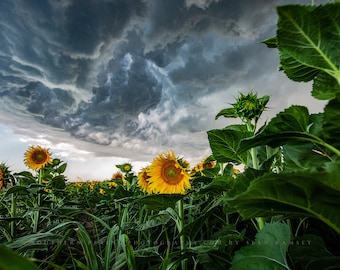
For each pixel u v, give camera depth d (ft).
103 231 15.34
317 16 3.70
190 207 11.30
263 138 5.19
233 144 7.71
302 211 3.67
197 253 7.36
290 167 6.66
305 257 5.47
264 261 5.53
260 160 9.76
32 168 20.66
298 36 3.96
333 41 3.85
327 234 8.77
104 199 21.27
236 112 8.21
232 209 4.95
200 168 18.15
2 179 16.62
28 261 2.87
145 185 13.21
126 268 8.34
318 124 5.86
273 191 3.38
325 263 5.18
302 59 4.12
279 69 5.32
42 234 7.84
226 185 7.73
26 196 17.34
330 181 2.97
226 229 9.54
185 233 8.08
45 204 17.19
